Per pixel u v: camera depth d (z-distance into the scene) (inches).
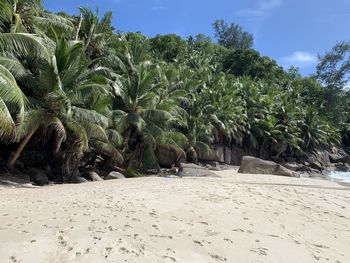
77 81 782.5
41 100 752.3
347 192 602.2
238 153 1867.6
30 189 597.6
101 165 1074.1
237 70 2977.4
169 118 1079.6
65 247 258.7
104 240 274.8
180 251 269.1
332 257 291.3
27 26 829.8
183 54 2541.8
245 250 286.8
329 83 2999.5
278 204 461.1
